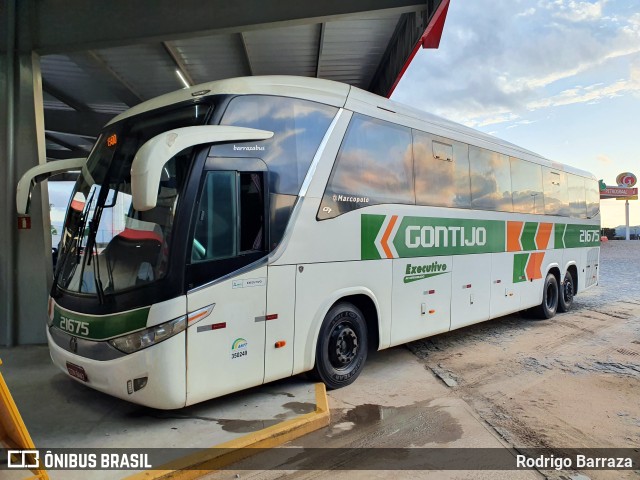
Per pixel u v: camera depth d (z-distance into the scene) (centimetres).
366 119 546
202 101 423
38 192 689
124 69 1022
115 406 450
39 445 369
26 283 693
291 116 468
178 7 695
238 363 411
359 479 342
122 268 394
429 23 684
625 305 1143
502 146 817
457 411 471
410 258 598
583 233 1131
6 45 682
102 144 475
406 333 594
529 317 973
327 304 491
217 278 396
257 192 432
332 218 497
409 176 602
